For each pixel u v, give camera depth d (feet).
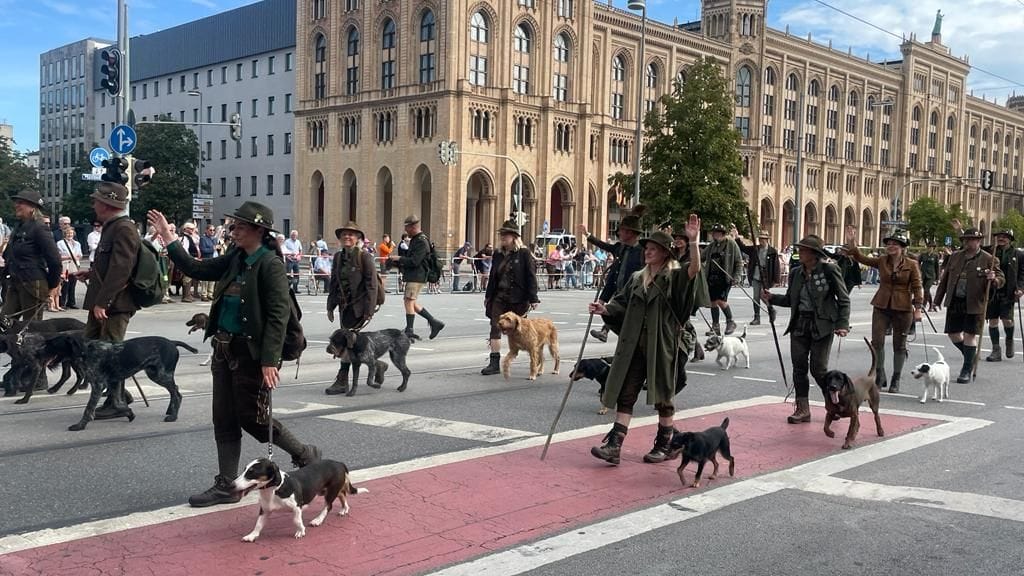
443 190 187.83
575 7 208.33
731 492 21.44
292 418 29.14
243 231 18.75
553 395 34.88
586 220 213.66
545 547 17.33
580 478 22.36
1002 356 52.01
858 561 16.97
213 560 16.21
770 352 51.62
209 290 78.43
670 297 23.53
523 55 200.75
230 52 265.95
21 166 291.38
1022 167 408.05
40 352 28.55
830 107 291.58
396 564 16.22
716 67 153.38
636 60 227.81
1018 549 17.76
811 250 29.27
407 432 27.35
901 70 322.55
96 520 18.39
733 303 97.76
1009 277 48.80
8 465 22.67
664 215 151.33
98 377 26.94
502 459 24.09
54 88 378.12
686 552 17.25
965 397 36.55
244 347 18.85
